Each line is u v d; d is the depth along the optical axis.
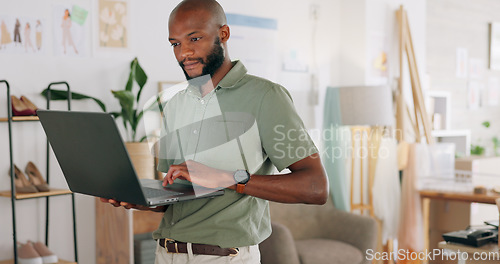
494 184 4.12
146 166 3.16
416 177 4.20
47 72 3.16
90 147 1.23
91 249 3.37
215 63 1.38
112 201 1.39
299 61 4.33
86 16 3.29
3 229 3.07
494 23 6.32
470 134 5.75
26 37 3.09
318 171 1.38
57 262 3.03
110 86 3.39
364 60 4.41
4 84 3.02
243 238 1.41
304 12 4.35
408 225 4.15
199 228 1.41
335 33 4.55
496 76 6.50
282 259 3.19
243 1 3.98
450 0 5.73
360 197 4.27
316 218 3.89
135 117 3.29
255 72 4.05
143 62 3.51
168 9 3.62
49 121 1.33
